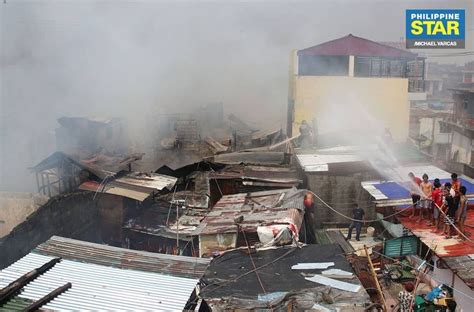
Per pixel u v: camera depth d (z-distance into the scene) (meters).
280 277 5.91
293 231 7.96
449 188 8.21
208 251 8.38
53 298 5.13
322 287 5.59
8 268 5.81
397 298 8.25
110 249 6.48
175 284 5.64
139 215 11.23
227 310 5.27
